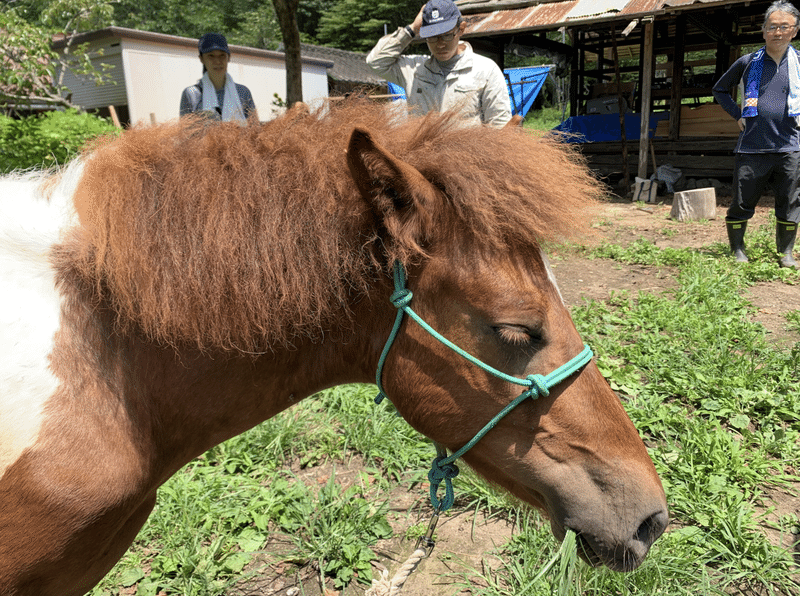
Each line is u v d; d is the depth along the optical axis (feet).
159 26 129.49
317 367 5.23
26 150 20.79
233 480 10.04
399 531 9.14
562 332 4.69
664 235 28.07
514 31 40.24
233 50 55.26
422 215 4.44
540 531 8.27
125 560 8.50
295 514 9.34
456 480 9.82
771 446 10.35
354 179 4.45
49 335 4.40
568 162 5.11
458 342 4.66
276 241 4.59
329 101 5.40
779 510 9.06
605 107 50.39
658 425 10.96
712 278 19.25
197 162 4.78
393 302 4.75
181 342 4.74
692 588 7.47
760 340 14.56
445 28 12.94
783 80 19.44
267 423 11.48
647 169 44.16
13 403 4.23
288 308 4.69
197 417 5.04
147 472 4.81
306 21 145.48
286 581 8.27
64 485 4.25
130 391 4.66
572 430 4.71
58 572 4.51
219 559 8.57
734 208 21.53
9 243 4.51
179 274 4.50
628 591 7.17
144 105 52.19
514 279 4.55
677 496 8.89
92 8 51.75
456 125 5.03
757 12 45.98
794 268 20.88
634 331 15.87
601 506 4.71
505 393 4.67
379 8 122.52
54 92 36.35
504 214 4.53
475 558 8.48
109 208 4.60
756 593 7.59
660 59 67.26
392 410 12.09
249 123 5.17
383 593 5.56
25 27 32.76
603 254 24.04
